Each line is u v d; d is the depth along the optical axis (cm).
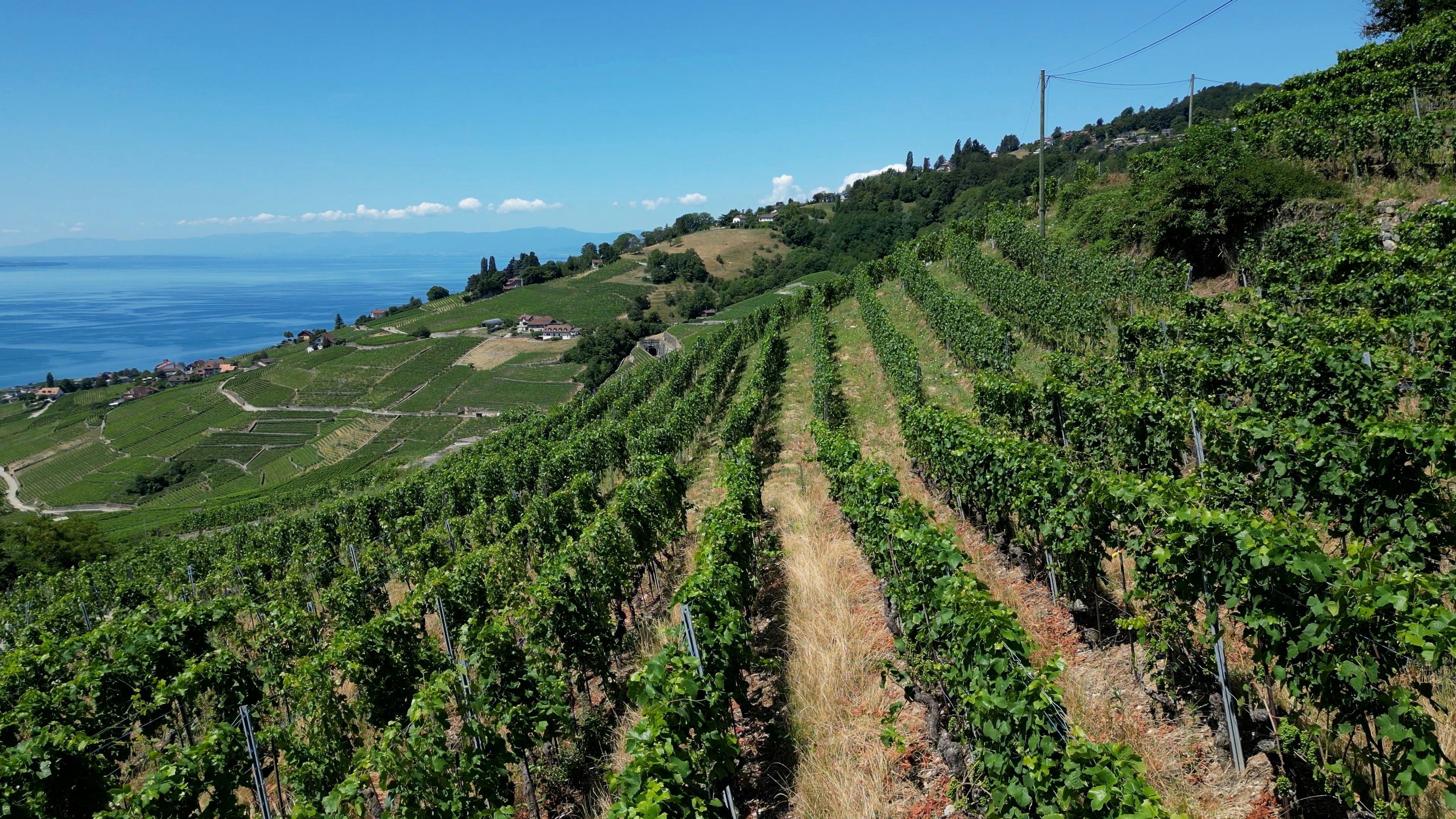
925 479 1415
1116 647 722
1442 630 400
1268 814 498
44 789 711
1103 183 3409
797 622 973
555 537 1625
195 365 16775
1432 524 620
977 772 565
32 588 2897
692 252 16538
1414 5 2878
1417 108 1973
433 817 657
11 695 1098
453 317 15188
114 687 1006
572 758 869
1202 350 1193
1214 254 2106
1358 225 1600
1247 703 563
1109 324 1983
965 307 2106
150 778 664
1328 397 936
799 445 1989
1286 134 2183
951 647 634
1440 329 969
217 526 5175
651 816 500
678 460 2231
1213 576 547
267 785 1009
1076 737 452
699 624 761
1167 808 520
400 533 2033
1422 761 410
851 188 19538
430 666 1020
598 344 11506
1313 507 728
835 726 742
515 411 6494
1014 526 1020
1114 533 715
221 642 1370
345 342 14312
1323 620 458
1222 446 830
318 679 909
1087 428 1120
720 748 638
